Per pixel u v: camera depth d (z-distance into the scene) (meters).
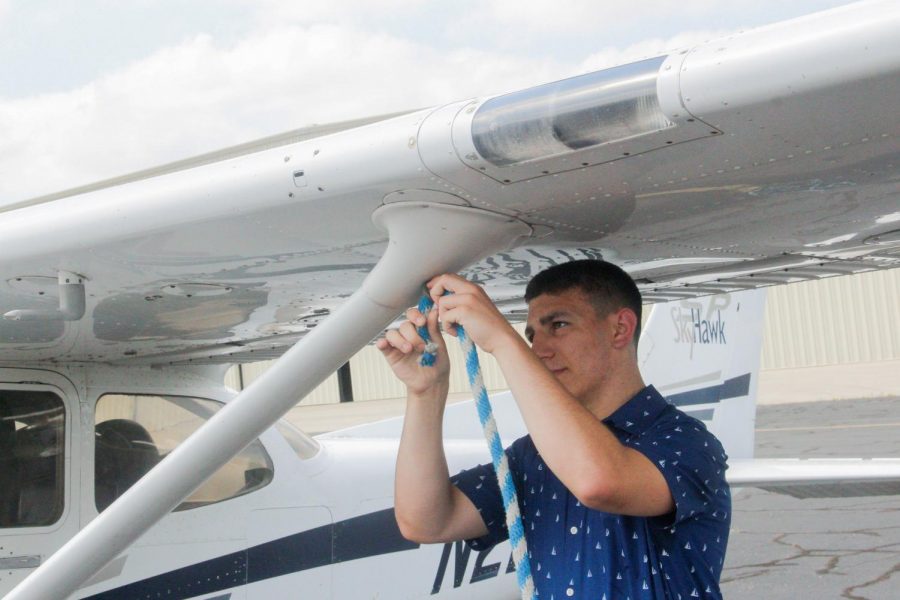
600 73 1.26
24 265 1.82
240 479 3.39
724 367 6.09
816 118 1.20
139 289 2.07
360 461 3.78
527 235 1.73
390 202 1.51
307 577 3.52
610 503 1.59
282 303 2.36
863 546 6.97
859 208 1.74
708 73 1.17
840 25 1.10
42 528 2.93
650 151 1.30
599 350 1.89
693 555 1.71
